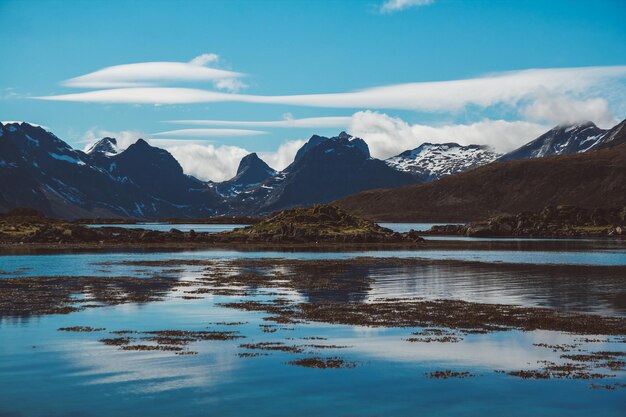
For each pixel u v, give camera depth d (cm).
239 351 4197
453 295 6888
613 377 3625
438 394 3341
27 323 5141
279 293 7038
